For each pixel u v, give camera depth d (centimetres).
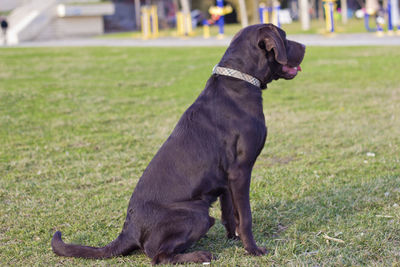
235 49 358
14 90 1060
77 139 707
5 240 399
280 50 338
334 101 908
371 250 340
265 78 359
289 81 1122
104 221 430
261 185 500
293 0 4422
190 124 349
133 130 748
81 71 1373
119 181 539
